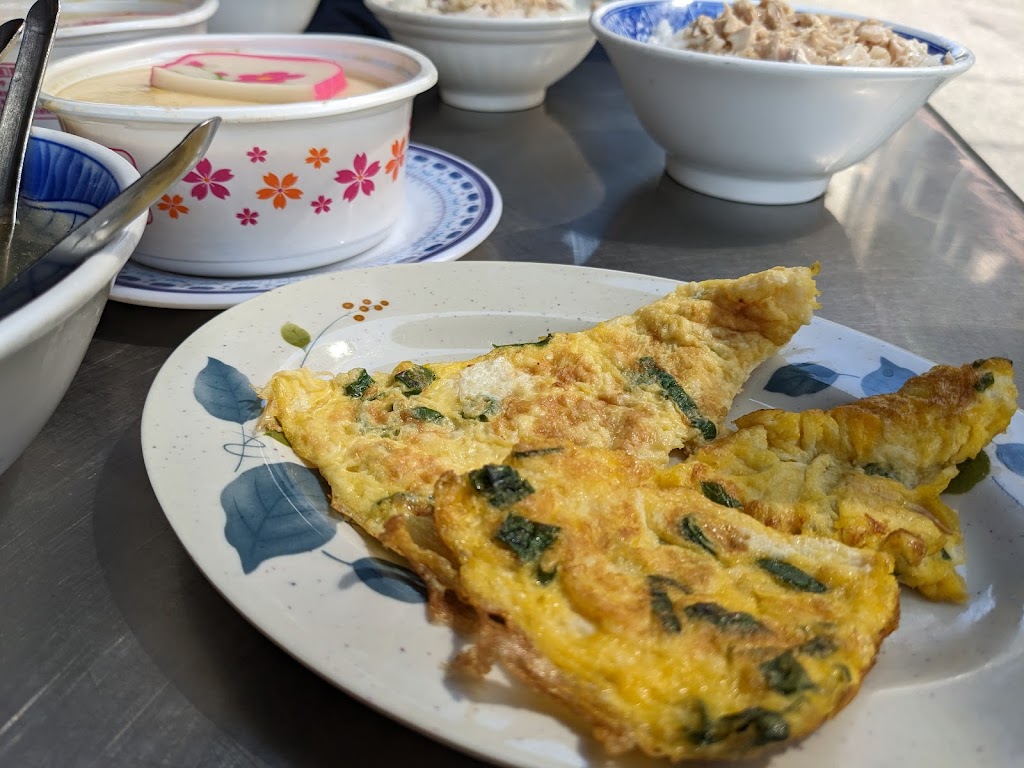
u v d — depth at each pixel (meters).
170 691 0.12
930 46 0.33
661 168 0.37
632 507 0.14
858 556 0.14
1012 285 0.28
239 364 0.18
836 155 0.30
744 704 0.11
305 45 0.29
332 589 0.12
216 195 0.22
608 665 0.11
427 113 0.42
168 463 0.14
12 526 0.14
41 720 0.11
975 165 0.40
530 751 0.10
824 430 0.17
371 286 0.21
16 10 0.27
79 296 0.12
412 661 0.11
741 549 0.14
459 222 0.27
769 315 0.19
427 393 0.18
